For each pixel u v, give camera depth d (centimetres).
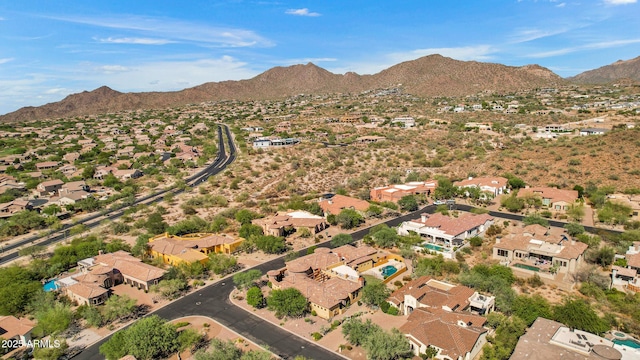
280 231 11669
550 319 6688
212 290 8662
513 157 18338
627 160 15300
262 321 7375
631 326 6538
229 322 7362
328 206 13762
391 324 6994
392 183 17062
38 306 7625
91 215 14688
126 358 5875
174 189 17738
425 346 6012
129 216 13925
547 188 14050
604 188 13700
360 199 14512
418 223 11600
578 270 8450
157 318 6725
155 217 12862
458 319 6425
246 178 18512
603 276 8119
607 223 11638
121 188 18000
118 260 9525
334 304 7425
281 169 19838
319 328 7081
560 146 18475
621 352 5719
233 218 13412
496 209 13575
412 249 10262
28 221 13212
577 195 13675
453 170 18438
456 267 8812
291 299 7475
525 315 6800
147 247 10581
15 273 8794
